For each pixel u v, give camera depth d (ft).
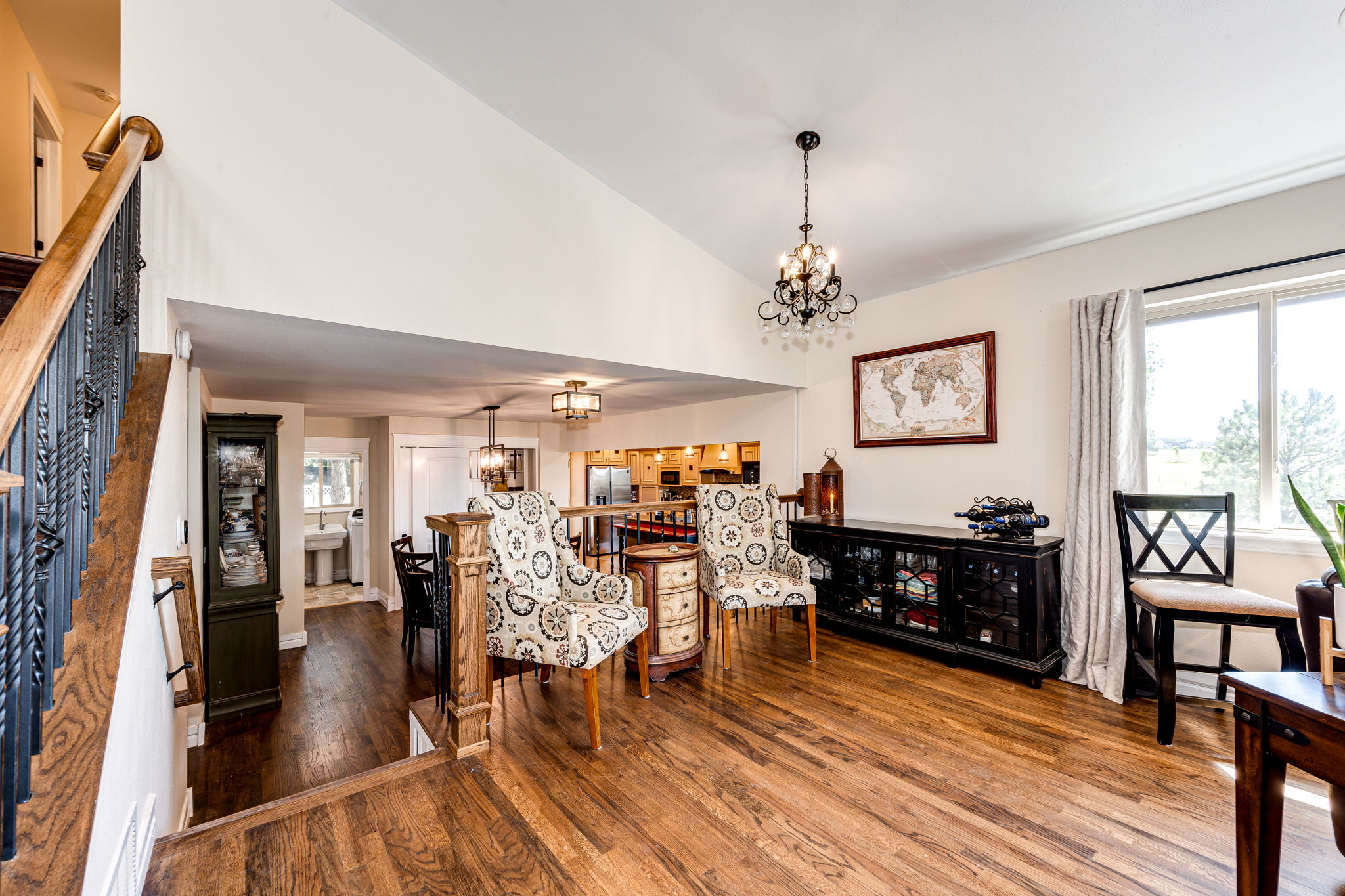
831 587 12.74
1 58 9.27
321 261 7.46
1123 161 8.28
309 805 6.21
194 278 6.55
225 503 12.37
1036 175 8.86
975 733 7.98
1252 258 8.68
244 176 6.92
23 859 2.60
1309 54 6.23
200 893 4.87
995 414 11.64
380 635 17.40
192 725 10.63
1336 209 8.00
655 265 11.73
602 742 7.70
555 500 26.27
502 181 9.31
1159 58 6.59
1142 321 9.40
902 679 9.98
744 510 12.45
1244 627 8.84
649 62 7.88
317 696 12.88
